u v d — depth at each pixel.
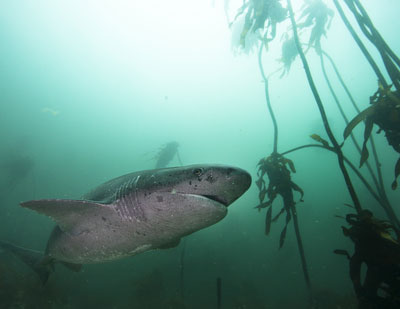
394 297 1.06
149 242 0.78
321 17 2.68
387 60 1.31
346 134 1.30
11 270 3.12
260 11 2.01
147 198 0.71
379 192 1.79
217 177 0.67
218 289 2.40
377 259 1.09
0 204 6.39
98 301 3.15
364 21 1.38
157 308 3.03
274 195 1.99
